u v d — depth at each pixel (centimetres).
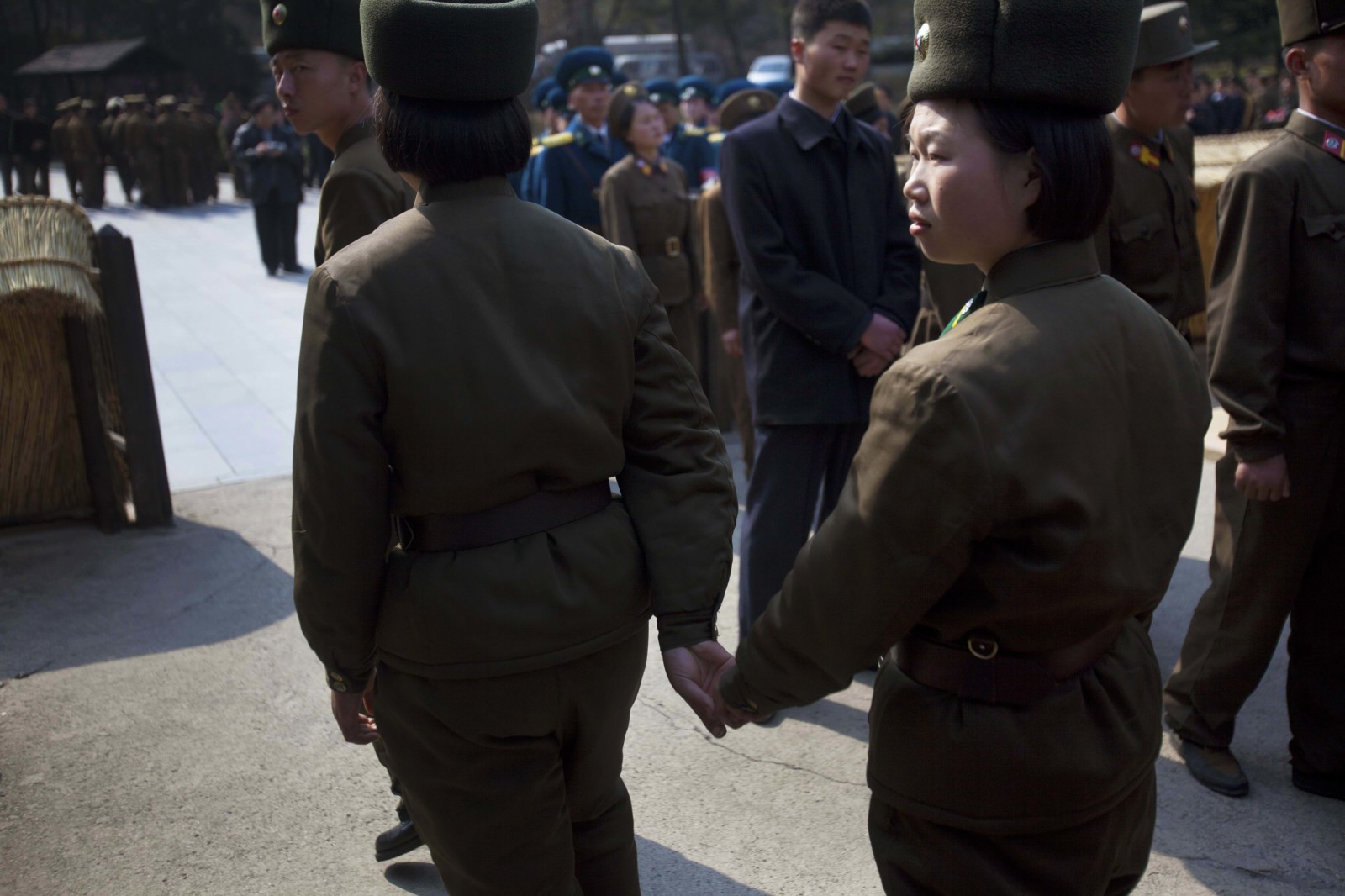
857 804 269
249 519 470
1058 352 129
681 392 174
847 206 308
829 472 330
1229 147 622
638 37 3875
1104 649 145
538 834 169
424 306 154
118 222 1623
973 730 139
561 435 159
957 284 323
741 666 153
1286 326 253
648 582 172
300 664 344
